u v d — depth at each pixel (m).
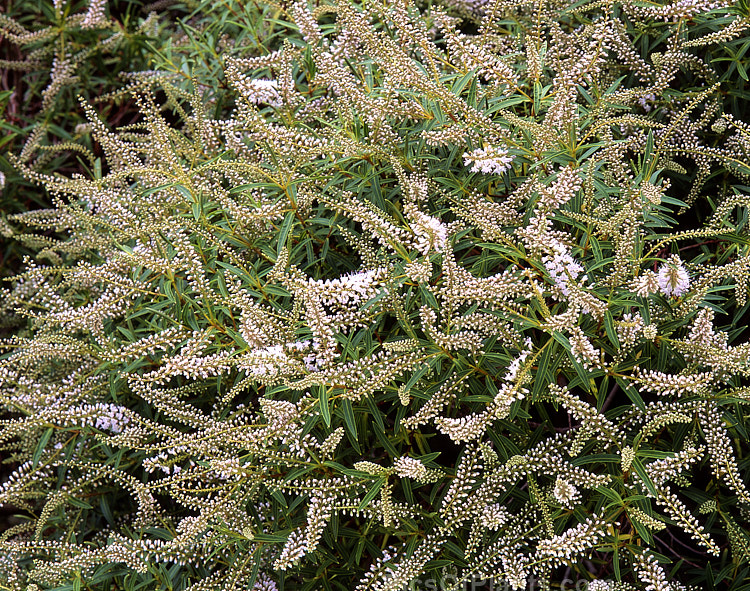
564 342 2.64
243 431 2.72
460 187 2.77
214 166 2.78
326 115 2.89
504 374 2.71
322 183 2.80
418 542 2.72
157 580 2.76
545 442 2.73
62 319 2.77
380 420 2.70
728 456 2.69
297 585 2.77
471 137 2.77
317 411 2.69
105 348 2.80
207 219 2.80
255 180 2.82
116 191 2.92
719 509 2.73
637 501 2.67
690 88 2.89
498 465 2.71
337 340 2.69
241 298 2.70
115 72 3.25
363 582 2.70
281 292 2.76
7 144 3.24
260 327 2.72
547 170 2.76
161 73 3.10
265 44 3.06
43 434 2.83
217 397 2.80
